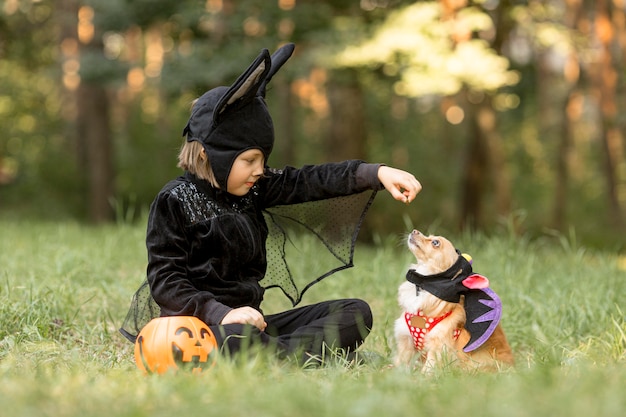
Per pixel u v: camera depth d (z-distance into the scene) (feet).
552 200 91.50
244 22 52.29
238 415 10.06
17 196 79.46
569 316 21.35
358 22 52.85
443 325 16.06
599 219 90.02
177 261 14.84
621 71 76.69
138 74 90.33
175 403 10.77
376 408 10.21
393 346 17.92
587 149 105.91
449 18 50.90
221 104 14.40
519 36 63.98
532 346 20.26
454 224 80.43
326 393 11.53
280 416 9.98
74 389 11.51
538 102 94.79
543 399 10.78
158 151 82.28
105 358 16.79
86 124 80.28
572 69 85.81
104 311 21.47
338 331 15.60
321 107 95.55
